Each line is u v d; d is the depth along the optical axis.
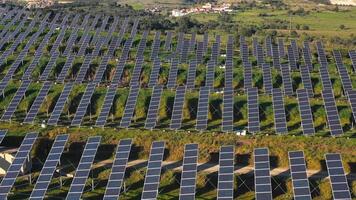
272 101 76.19
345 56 113.19
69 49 108.62
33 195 50.75
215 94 80.50
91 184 58.50
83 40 114.25
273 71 93.94
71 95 83.12
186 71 95.12
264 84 84.62
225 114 70.31
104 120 71.25
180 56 105.69
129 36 121.94
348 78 85.31
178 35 123.06
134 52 110.12
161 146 57.59
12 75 89.25
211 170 60.66
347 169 59.66
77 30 123.06
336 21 199.00
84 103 74.88
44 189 51.69
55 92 83.94
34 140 60.31
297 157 53.72
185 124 75.25
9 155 63.94
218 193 50.50
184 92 75.12
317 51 109.38
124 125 70.12
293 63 99.69
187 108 78.94
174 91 82.94
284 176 58.25
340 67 89.94
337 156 53.00
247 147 64.31
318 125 73.44
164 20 180.12
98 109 80.81
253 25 185.38
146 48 114.56
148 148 65.88
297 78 91.12
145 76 95.19
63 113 80.06
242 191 56.97
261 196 49.88
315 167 60.28
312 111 76.12
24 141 60.16
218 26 180.00
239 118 76.75
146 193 51.03
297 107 76.81
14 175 54.16
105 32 127.25
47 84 79.50
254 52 108.94
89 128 70.38
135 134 68.44
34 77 95.69
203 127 68.69
